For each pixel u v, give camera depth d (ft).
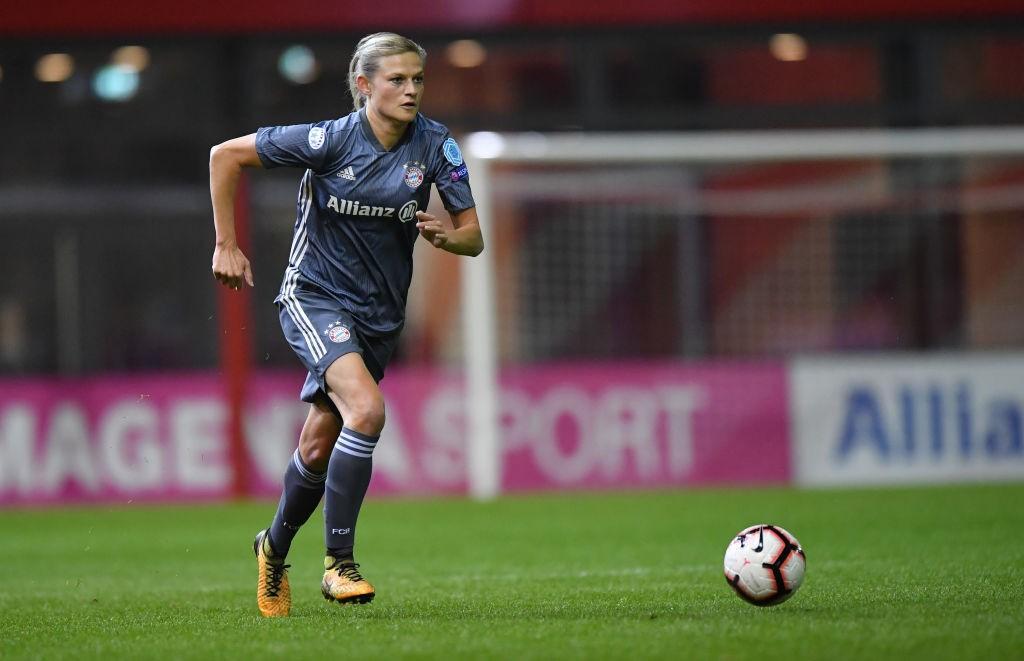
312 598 69.56
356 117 59.57
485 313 152.05
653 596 65.77
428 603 65.16
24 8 181.68
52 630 59.11
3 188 187.11
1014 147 156.25
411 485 157.48
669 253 178.60
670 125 190.80
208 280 188.85
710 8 186.70
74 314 187.42
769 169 177.99
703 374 159.84
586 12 186.19
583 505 137.18
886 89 191.42
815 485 157.69
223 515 137.18
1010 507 119.24
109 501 157.48
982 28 190.39
